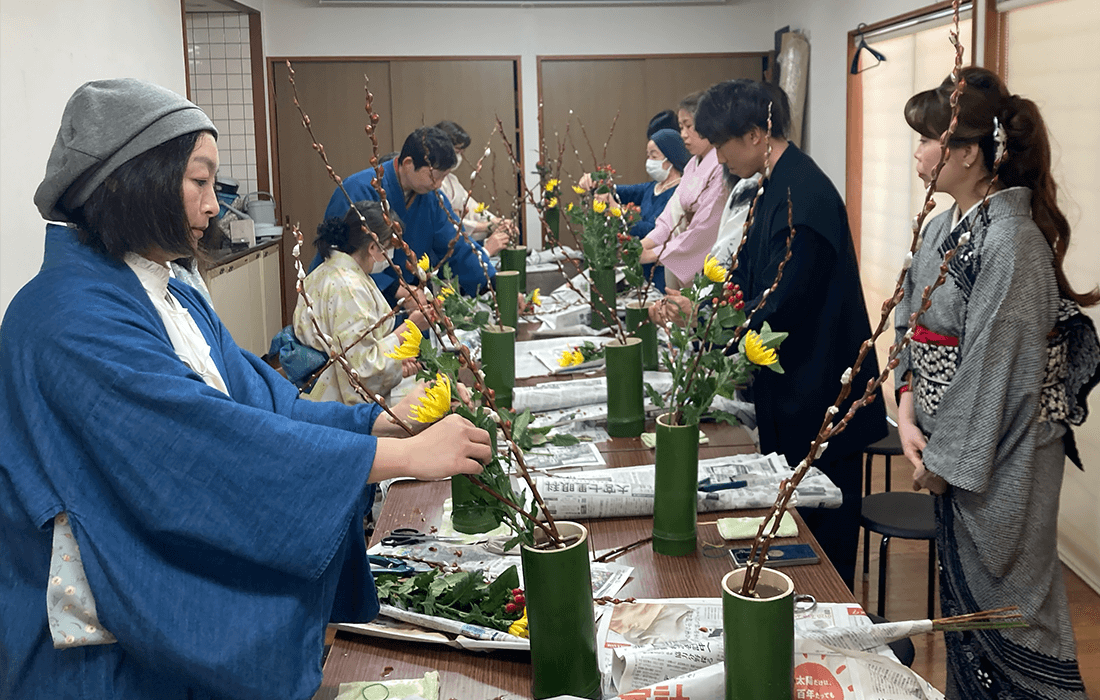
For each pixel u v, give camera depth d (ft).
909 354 6.95
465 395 4.35
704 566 5.24
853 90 18.63
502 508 4.14
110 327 3.76
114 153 3.83
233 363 4.81
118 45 14.87
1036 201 6.17
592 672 4.14
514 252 12.40
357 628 4.66
